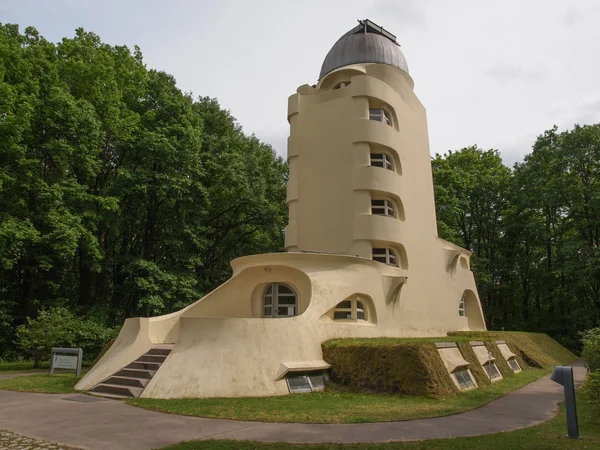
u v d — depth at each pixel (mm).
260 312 19953
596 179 37688
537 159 41125
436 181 42750
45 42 28578
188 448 8164
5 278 28656
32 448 8383
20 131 22641
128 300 34875
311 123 25562
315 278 18359
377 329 19859
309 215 24328
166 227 33094
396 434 9461
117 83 30219
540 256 46594
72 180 25719
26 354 26500
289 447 8234
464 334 25891
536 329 43812
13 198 24672
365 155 23781
